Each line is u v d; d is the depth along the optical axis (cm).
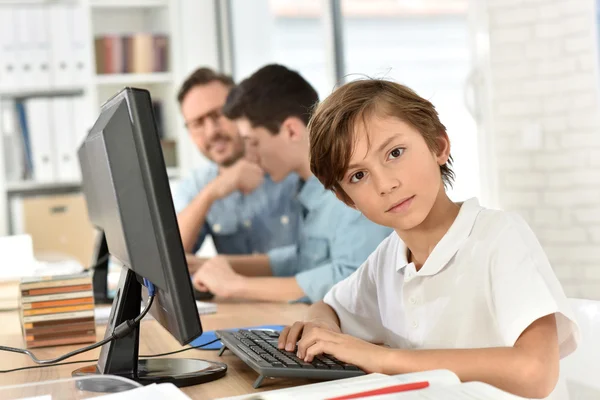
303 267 233
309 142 122
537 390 103
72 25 453
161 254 104
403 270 133
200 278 221
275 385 115
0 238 239
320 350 115
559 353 114
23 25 443
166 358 136
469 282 122
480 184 402
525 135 385
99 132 109
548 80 376
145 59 488
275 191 284
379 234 208
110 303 223
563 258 377
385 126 113
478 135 402
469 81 402
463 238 123
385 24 410
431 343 126
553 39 374
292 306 202
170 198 104
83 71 456
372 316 146
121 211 106
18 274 232
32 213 431
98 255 226
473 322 122
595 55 362
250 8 479
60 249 435
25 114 442
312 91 246
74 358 145
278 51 464
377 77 132
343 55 419
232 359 136
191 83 318
